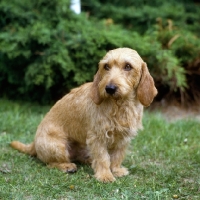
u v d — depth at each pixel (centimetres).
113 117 223
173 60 337
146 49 338
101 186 217
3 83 366
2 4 361
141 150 263
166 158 255
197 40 375
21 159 247
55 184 220
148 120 307
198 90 367
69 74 337
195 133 290
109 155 236
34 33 332
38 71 329
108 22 382
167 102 362
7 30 358
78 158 250
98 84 223
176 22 412
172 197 209
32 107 341
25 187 214
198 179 227
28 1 369
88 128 228
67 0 365
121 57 219
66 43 333
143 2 459
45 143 238
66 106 238
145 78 223
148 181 225
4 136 277
